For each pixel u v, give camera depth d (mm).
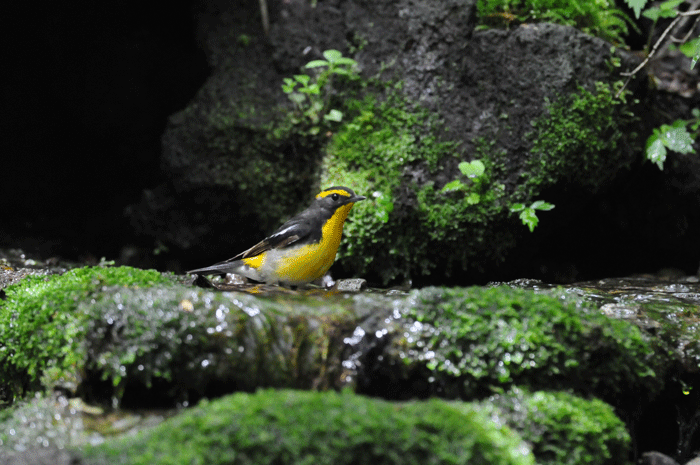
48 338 6117
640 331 6641
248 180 11789
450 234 10656
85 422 5395
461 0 10969
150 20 14102
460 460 4668
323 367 5816
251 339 5730
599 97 10445
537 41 10469
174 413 5535
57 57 14359
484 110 10773
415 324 5926
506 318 5887
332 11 12109
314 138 11656
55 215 15477
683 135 10688
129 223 12828
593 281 10711
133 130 14781
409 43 11289
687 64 12125
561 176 10484
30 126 14922
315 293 7555
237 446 4527
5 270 9461
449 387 5789
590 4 11164
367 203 10664
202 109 12102
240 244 12492
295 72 12125
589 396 5938
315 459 4523
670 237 12320
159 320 5641
